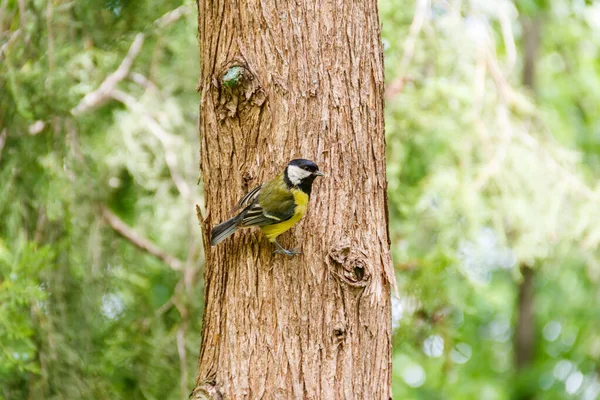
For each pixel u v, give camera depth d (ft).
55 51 37.45
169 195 45.88
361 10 23.34
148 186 45.16
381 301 22.30
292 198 21.72
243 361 21.72
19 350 35.81
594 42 59.11
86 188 40.47
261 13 22.62
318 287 21.83
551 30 60.70
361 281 21.86
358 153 22.75
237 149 22.84
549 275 59.98
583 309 63.87
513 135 45.37
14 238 37.78
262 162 22.57
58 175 37.37
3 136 37.11
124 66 44.65
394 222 45.16
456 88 45.01
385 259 22.82
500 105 45.50
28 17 36.55
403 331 43.21
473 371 70.28
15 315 32.09
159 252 45.32
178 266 45.09
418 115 45.50
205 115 23.53
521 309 67.97
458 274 45.21
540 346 72.54
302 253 22.02
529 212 43.96
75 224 39.99
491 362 71.97
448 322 44.68
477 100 44.52
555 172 44.75
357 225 22.43
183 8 44.01
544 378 65.57
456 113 45.65
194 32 44.80
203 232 23.54
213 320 22.79
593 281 50.01
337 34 22.89
